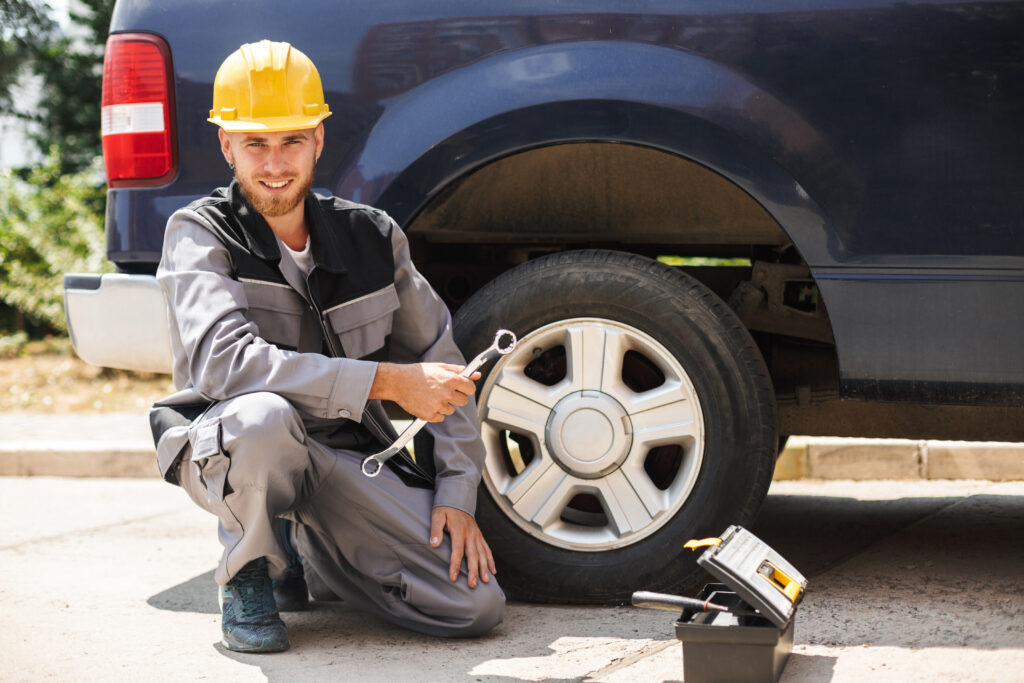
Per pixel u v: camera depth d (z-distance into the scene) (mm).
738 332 2578
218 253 2248
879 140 2438
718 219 2777
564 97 2512
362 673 2127
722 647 1931
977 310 2408
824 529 3379
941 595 2582
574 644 2301
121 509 4062
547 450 2619
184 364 2330
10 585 2922
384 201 2594
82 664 2219
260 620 2291
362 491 2322
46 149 11875
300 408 2223
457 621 2328
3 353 8406
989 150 2400
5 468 4867
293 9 2656
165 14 2725
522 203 2812
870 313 2451
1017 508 3617
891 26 2426
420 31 2596
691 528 2559
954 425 2795
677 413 2578
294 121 2213
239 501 2189
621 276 2594
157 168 2717
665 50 2500
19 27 10977
